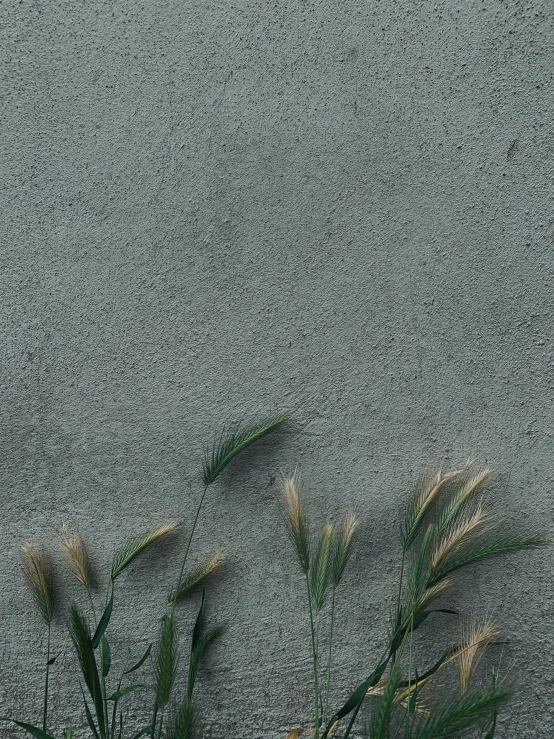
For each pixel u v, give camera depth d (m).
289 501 0.84
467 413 0.89
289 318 0.90
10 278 0.92
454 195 0.90
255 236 0.91
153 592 0.90
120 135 0.92
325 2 0.91
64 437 0.91
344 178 0.91
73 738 0.90
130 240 0.92
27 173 0.92
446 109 0.90
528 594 0.88
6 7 0.92
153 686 0.88
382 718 0.71
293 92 0.91
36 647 0.90
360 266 0.90
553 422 0.88
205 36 0.92
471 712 0.70
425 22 0.90
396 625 0.83
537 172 0.89
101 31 0.92
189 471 0.90
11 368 0.92
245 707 0.89
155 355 0.91
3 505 0.91
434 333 0.89
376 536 0.89
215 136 0.91
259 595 0.90
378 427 0.89
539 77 0.89
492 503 0.88
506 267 0.89
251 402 0.90
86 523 0.91
